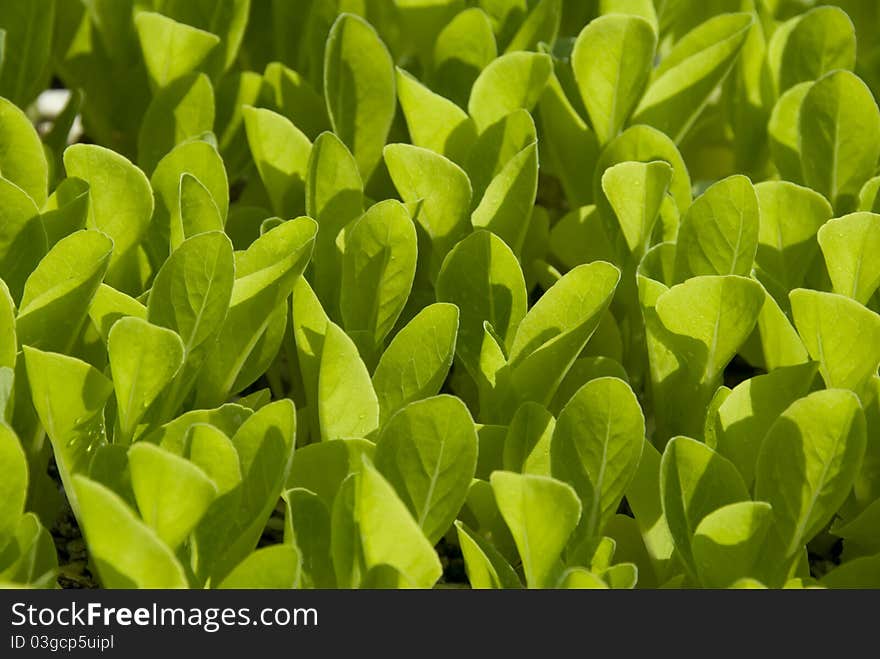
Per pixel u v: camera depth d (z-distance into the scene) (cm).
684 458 95
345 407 97
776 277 104
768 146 113
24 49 111
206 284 97
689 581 97
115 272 101
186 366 98
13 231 99
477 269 100
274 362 106
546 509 92
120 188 100
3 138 102
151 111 108
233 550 94
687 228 101
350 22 106
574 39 115
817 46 111
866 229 99
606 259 108
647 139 105
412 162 102
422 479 94
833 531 99
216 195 102
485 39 110
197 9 111
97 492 88
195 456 93
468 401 105
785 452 95
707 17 118
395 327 105
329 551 94
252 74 111
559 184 119
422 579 92
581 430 95
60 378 94
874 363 97
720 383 101
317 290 103
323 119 111
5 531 93
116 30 114
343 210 103
